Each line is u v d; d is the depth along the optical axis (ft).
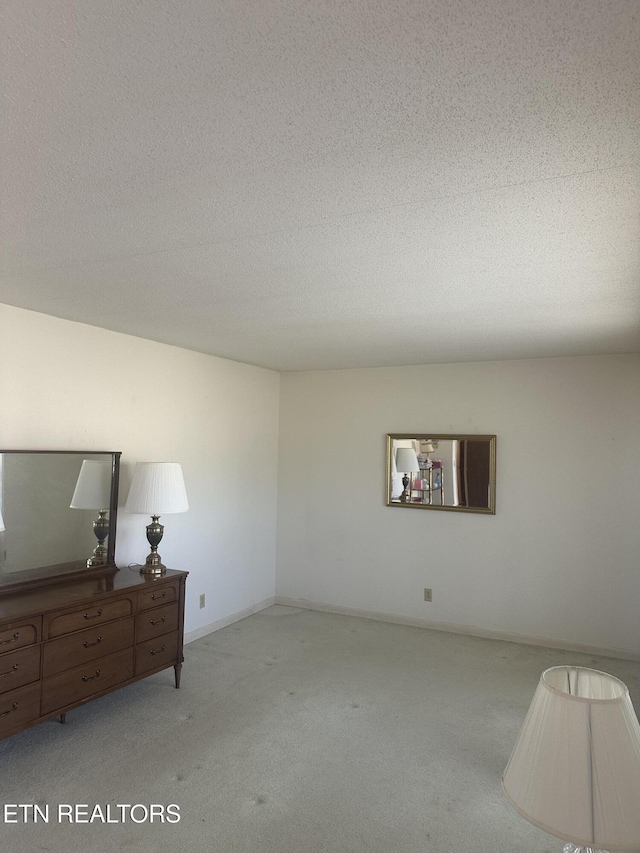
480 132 4.47
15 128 4.46
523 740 4.19
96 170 5.16
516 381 15.65
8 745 9.68
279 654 14.16
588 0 3.05
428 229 6.48
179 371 14.76
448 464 16.38
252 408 17.65
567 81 3.79
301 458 18.52
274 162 4.98
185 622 14.94
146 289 9.18
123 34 3.38
